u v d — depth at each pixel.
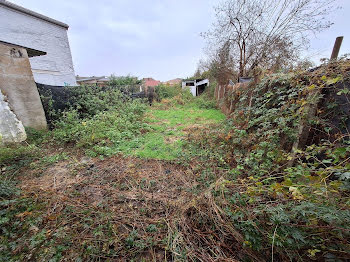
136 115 5.49
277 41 6.33
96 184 2.23
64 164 2.76
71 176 2.42
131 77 11.82
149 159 2.96
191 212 1.59
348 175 1.01
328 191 1.05
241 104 4.25
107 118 4.78
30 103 3.67
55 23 7.79
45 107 4.16
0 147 2.86
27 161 2.70
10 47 3.27
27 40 6.89
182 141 3.75
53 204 1.80
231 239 1.30
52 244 1.33
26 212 1.61
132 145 3.52
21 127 3.38
